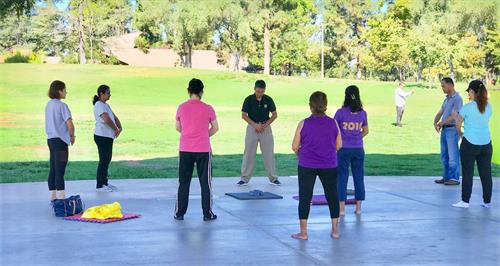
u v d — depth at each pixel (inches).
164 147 545.3
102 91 389.4
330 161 246.8
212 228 272.8
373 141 568.7
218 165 518.0
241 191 392.5
